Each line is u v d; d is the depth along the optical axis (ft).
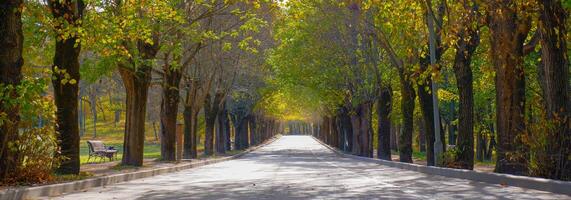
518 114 63.10
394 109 174.09
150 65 87.20
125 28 67.15
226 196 47.19
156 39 93.09
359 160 148.25
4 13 48.67
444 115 184.55
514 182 55.16
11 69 49.16
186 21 90.99
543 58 52.54
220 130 200.23
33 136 51.80
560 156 52.08
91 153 117.80
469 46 77.36
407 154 118.21
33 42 66.95
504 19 61.46
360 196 46.09
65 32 55.83
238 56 153.69
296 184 60.64
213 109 175.94
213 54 141.28
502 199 42.75
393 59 114.93
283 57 157.99
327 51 145.89
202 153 194.59
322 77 158.10
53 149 54.54
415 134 290.15
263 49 162.20
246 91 204.33
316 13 133.18
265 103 252.21
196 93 144.77
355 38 137.69
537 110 59.36
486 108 143.02
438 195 46.62
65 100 64.28
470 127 78.69
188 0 96.73
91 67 83.20
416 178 71.26
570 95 53.21
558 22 51.03
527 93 103.50
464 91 78.18
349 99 179.73
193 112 143.43
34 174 52.21
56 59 63.87
